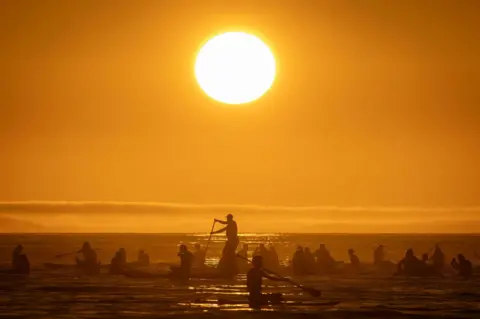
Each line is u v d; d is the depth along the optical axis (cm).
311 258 17225
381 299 12156
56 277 15725
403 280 15562
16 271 16588
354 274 17088
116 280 15150
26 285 14088
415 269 16600
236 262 16050
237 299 11975
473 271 18012
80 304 11444
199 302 11650
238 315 10338
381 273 17400
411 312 10731
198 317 10188
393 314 10538
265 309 10925
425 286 14288
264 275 11456
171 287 13825
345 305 11394
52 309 10919
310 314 10456
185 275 15488
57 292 12962
